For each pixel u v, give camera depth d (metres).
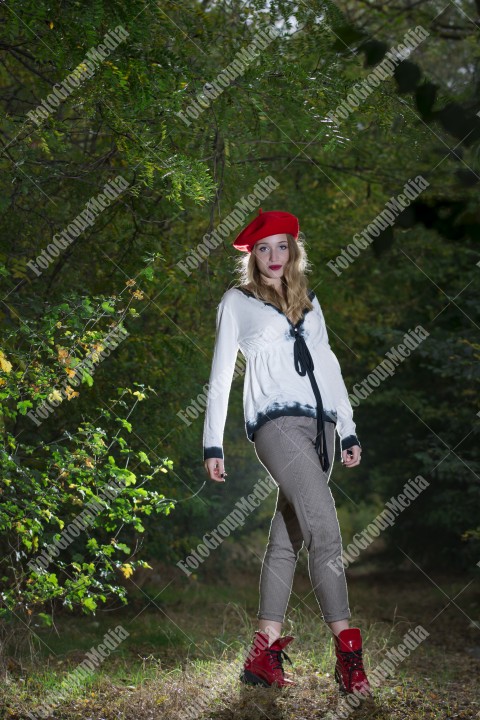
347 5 11.62
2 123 5.73
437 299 11.18
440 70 9.64
